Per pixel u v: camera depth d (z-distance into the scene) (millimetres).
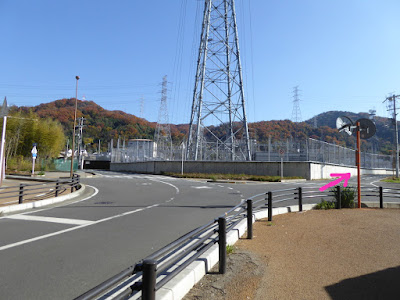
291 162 29703
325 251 5012
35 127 41781
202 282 3703
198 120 39750
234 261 4473
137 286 2309
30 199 12344
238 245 5418
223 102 40438
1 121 36969
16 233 6402
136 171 46500
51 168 42656
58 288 3594
